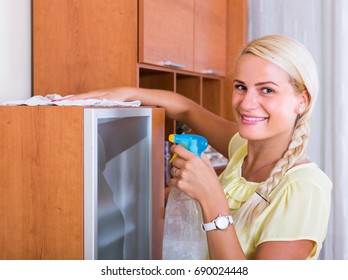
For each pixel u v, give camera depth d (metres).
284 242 0.99
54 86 1.71
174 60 1.86
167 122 1.93
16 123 1.08
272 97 1.07
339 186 2.53
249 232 1.08
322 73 2.57
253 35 2.67
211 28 2.28
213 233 1.02
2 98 1.61
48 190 1.06
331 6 2.53
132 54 1.61
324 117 2.57
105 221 1.10
